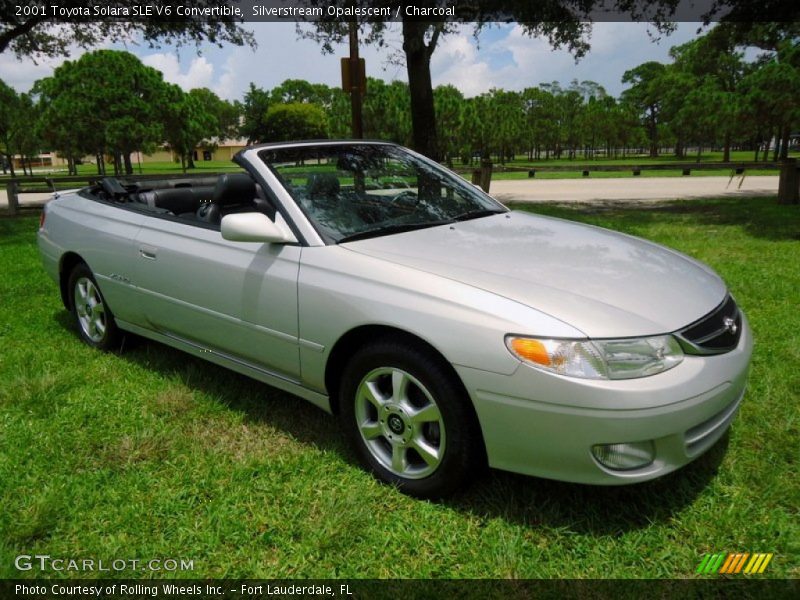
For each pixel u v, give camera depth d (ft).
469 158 117.29
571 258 8.69
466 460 7.50
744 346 8.07
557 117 240.12
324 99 309.63
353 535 7.34
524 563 6.85
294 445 9.51
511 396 6.90
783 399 10.27
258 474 8.69
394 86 97.35
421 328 7.42
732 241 24.80
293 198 9.50
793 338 12.89
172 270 10.71
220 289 9.89
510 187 68.85
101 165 129.70
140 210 12.09
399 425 8.02
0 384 11.66
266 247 9.38
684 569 6.71
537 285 7.62
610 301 7.39
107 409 10.75
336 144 11.41
